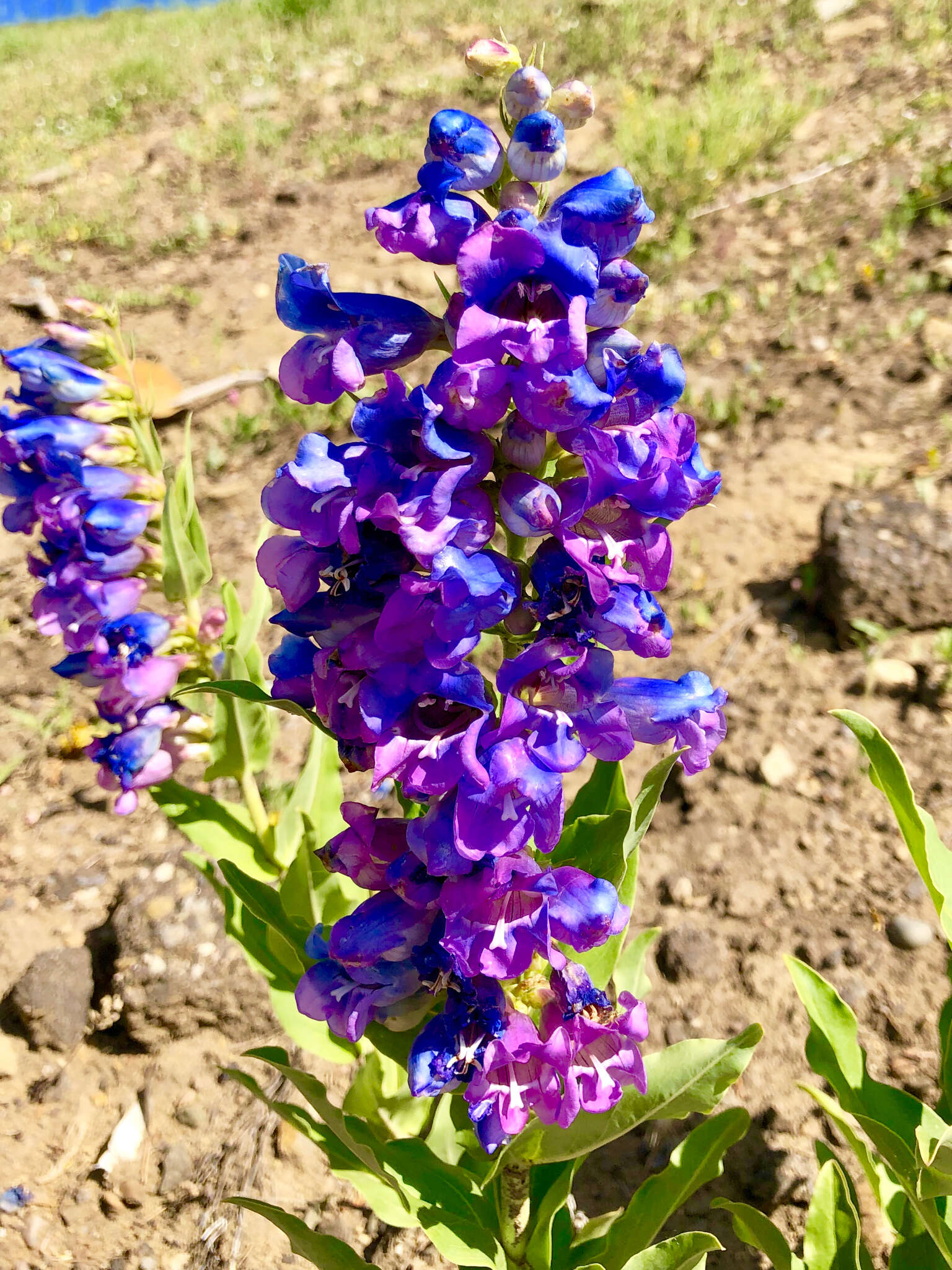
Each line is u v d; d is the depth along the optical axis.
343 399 0.57
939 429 0.47
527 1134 0.20
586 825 0.20
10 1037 0.35
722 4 0.89
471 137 0.16
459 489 0.16
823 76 0.75
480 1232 0.21
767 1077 0.31
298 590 0.17
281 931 0.25
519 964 0.16
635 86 0.80
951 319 0.52
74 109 1.03
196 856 0.29
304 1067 0.34
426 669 0.16
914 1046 0.31
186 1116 0.33
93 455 0.27
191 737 0.30
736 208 0.64
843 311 0.54
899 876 0.34
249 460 0.55
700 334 0.56
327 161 0.81
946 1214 0.22
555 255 0.14
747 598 0.43
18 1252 0.31
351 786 0.40
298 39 1.09
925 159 0.62
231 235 0.74
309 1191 0.32
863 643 0.40
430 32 1.02
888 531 0.41
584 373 0.15
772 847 0.36
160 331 0.65
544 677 0.16
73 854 0.39
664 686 0.18
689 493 0.16
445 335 0.17
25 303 0.69
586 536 0.16
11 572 0.52
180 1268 0.31
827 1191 0.23
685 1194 0.23
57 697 0.46
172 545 0.28
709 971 0.34
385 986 0.18
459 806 0.15
